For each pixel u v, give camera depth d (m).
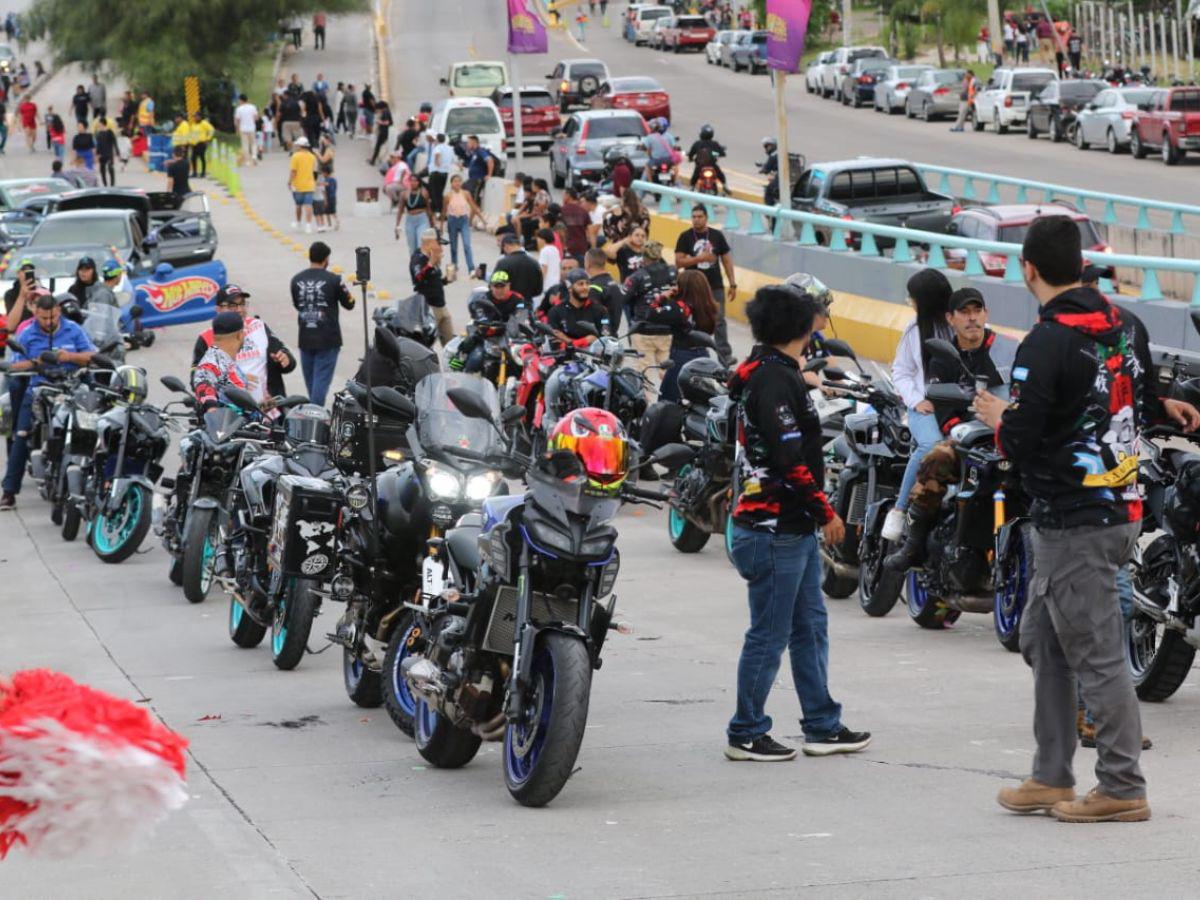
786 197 53.44
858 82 132.75
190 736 15.80
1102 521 11.36
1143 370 15.20
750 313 13.84
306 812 12.98
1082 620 11.55
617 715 16.45
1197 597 15.48
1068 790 12.13
